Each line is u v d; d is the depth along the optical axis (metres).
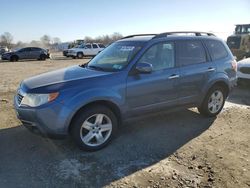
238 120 5.91
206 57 5.63
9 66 19.67
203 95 5.62
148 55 4.78
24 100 4.15
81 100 4.04
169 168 3.88
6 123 5.56
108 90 4.30
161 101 4.98
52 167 3.89
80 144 4.24
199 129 5.35
